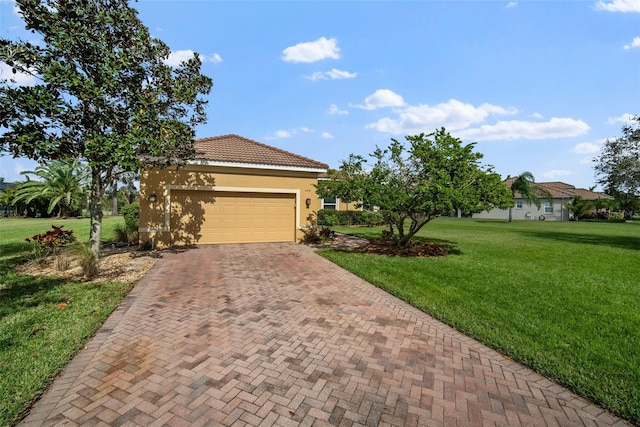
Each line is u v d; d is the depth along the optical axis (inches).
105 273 309.3
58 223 998.4
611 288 265.6
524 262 374.0
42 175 1211.2
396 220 474.0
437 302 228.8
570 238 638.5
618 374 136.1
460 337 176.2
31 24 276.1
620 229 879.1
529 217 1488.7
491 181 387.5
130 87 325.7
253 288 266.7
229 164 495.2
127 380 129.8
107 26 309.9
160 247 467.2
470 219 1457.9
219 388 124.6
